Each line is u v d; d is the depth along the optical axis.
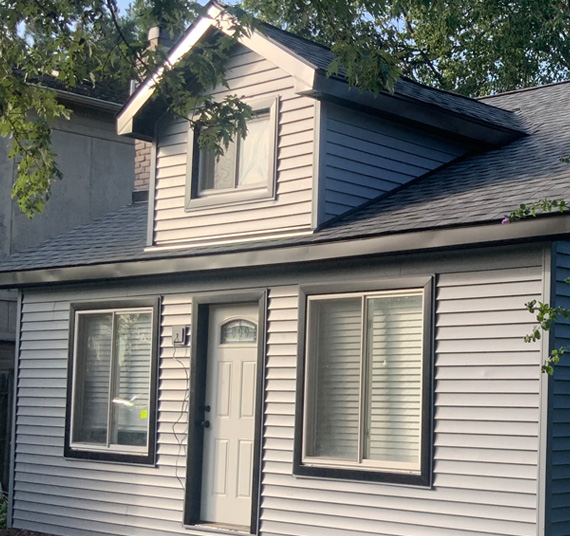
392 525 10.11
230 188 12.53
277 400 11.38
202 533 11.92
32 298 14.74
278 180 11.88
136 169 17.50
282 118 11.94
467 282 9.81
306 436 11.00
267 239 11.84
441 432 9.82
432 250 9.81
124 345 13.46
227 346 12.26
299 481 11.01
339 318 10.99
